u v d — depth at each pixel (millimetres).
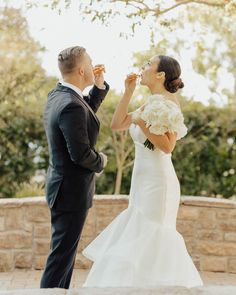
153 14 5996
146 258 4031
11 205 5828
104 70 4293
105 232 4262
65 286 4016
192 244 5906
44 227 5883
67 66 3938
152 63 4125
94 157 3834
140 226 4113
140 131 4098
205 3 6215
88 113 3879
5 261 5828
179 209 5902
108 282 3955
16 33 10148
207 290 2574
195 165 8398
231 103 8742
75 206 3893
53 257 3930
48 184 3971
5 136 8383
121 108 4246
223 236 5895
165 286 2629
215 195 8469
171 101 4012
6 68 8984
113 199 5918
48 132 3914
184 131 4125
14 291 2557
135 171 4184
